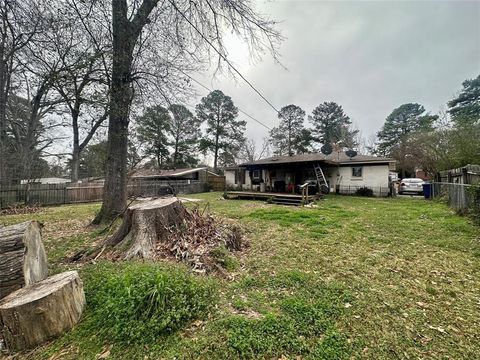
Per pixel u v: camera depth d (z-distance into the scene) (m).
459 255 3.90
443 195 10.85
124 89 6.30
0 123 10.54
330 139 33.31
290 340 1.86
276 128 33.84
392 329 2.06
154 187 18.78
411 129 30.16
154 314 2.01
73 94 6.87
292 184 16.20
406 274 3.23
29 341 1.87
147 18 6.35
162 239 3.83
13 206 10.97
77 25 5.31
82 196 14.55
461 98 23.27
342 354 1.75
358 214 7.79
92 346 1.86
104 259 3.62
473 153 10.85
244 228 5.87
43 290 2.03
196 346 1.80
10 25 4.95
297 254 4.05
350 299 2.55
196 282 2.51
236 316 2.15
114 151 6.52
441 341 1.92
